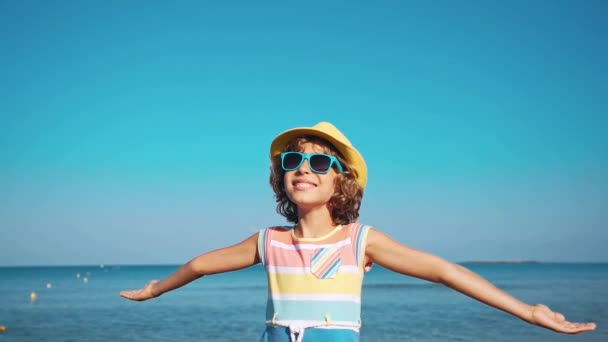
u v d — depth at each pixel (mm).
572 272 116250
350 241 3074
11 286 60781
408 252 3010
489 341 17094
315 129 3221
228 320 23438
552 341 16781
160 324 22062
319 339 2904
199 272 3453
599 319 21859
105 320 23516
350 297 2982
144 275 117000
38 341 17484
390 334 18828
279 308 3041
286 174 3213
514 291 41781
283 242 3182
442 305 30250
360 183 3371
